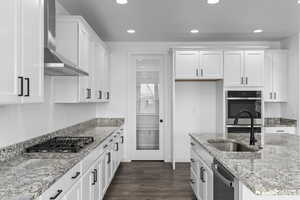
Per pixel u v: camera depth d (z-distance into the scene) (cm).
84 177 252
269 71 565
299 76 523
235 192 181
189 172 518
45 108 318
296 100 531
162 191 412
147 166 564
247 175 165
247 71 545
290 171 174
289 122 556
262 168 182
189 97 608
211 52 544
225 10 387
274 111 596
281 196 155
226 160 206
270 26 476
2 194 140
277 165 190
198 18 424
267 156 221
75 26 328
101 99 475
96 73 435
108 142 393
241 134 374
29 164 208
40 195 150
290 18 428
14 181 163
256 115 539
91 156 281
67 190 202
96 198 307
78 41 328
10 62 165
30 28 195
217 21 442
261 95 541
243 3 359
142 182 457
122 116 602
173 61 543
